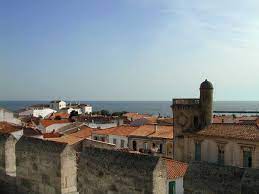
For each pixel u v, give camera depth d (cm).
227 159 4981
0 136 2138
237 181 1134
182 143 5800
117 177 1438
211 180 1198
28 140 1914
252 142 4644
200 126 5828
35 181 1845
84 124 9550
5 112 7081
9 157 2089
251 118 8081
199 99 5925
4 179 2084
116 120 11594
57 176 1697
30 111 17188
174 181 3516
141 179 1342
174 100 6028
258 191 1080
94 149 1567
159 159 1325
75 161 1725
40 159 1806
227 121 7362
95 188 1544
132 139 6756
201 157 5391
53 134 6675
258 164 4578
